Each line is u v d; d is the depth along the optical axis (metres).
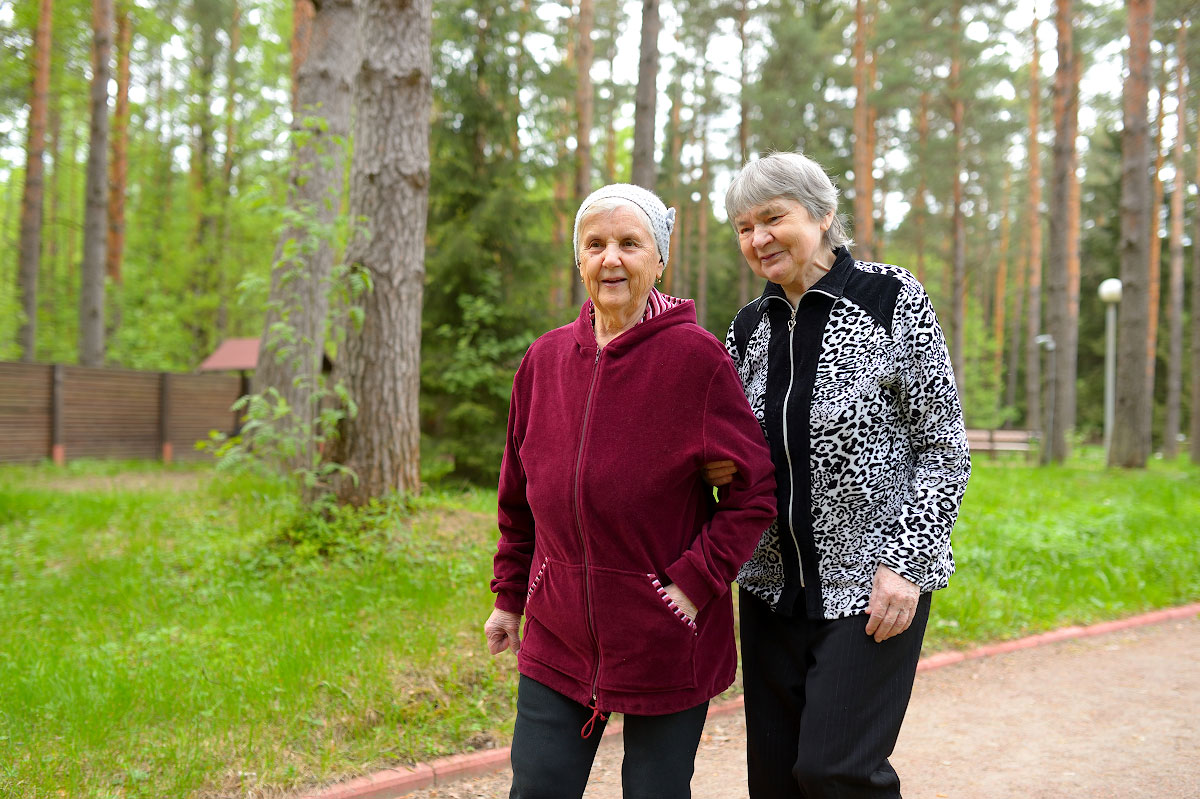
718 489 1.77
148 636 3.98
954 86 21.75
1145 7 13.20
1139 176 13.38
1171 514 8.60
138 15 18.39
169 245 23.12
